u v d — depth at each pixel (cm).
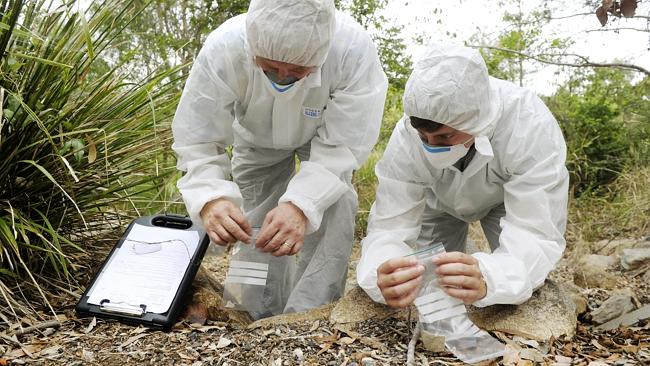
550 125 198
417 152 205
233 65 204
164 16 535
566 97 602
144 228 210
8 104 204
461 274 171
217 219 194
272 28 177
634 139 562
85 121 228
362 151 221
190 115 211
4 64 206
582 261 356
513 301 177
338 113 213
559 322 181
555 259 188
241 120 234
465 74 176
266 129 233
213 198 197
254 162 265
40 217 223
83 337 176
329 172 211
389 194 211
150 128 247
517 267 178
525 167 193
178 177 296
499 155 198
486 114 184
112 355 166
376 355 166
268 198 274
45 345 171
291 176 276
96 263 233
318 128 226
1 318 185
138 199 261
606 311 214
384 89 220
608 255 410
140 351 168
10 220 203
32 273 213
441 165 196
